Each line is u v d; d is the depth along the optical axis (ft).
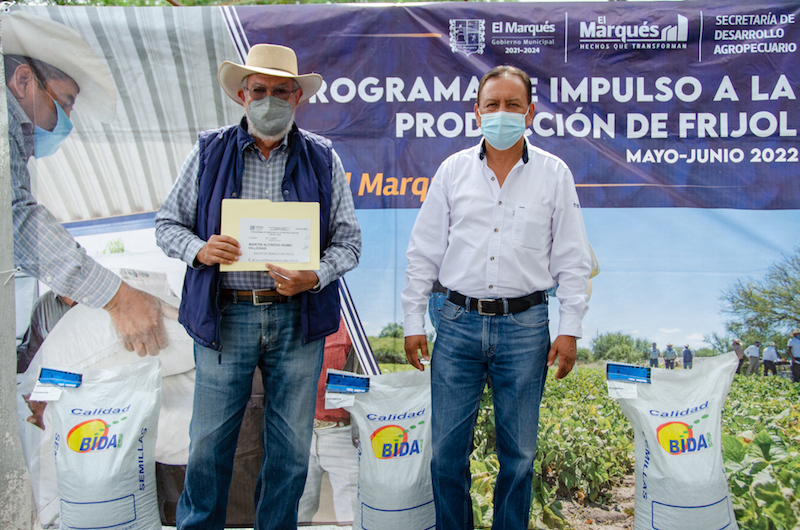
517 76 6.62
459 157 7.03
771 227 8.13
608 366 7.67
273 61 6.48
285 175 6.56
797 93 8.06
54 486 8.26
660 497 7.27
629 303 8.25
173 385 8.31
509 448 6.70
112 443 7.46
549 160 6.84
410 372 7.70
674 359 8.21
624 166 8.22
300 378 6.68
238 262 6.20
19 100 8.07
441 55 8.21
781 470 8.05
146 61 8.12
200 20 8.10
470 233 6.72
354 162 8.31
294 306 6.64
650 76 8.15
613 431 8.24
